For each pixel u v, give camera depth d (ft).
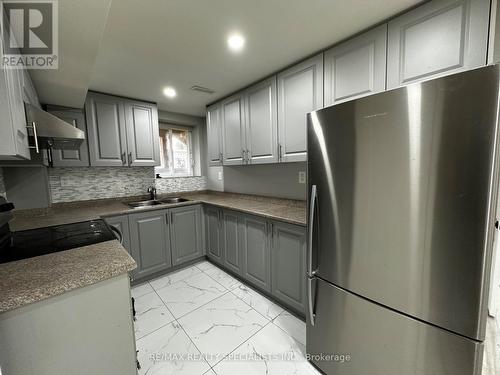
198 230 9.30
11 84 2.89
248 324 5.74
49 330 2.70
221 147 8.91
